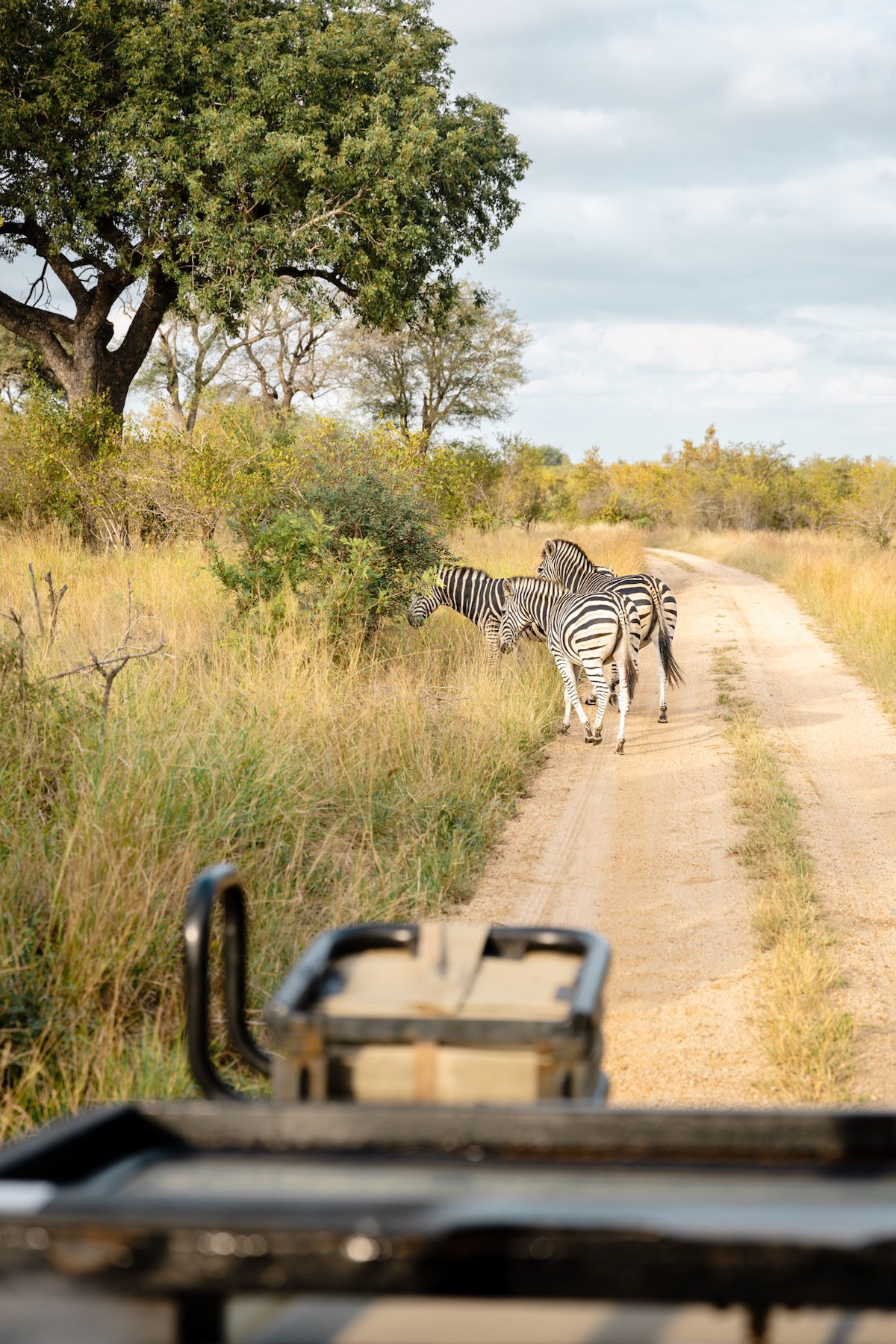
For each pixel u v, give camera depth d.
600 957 2.34
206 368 35.62
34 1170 1.46
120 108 19.58
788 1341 1.30
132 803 5.29
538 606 11.75
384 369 42.44
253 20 19.73
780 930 5.95
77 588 12.36
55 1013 4.12
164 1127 1.64
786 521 55.81
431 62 21.81
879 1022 4.93
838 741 10.51
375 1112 1.63
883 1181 1.50
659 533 53.41
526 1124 1.63
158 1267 1.13
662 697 11.50
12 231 21.86
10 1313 1.16
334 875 6.05
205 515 17.66
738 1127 1.61
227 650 9.44
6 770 5.81
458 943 2.43
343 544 11.63
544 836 7.88
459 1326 1.32
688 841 7.69
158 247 20.38
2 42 19.14
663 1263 1.15
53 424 19.47
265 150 19.05
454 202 22.61
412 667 11.07
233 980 2.63
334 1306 1.34
